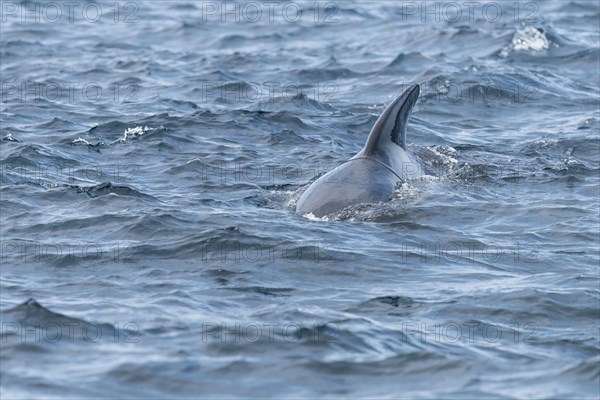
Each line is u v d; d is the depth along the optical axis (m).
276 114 92.62
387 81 109.81
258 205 68.06
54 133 87.75
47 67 117.06
